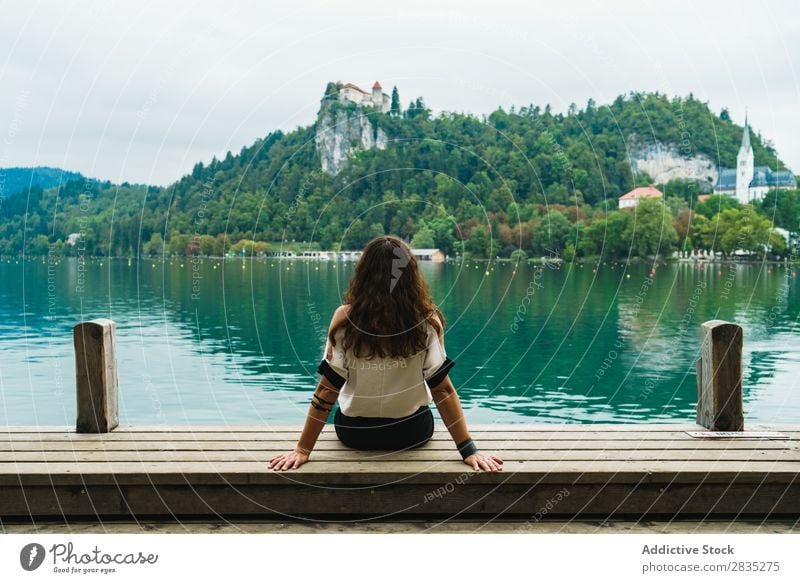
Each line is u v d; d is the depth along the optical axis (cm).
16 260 4828
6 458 283
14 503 267
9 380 1118
